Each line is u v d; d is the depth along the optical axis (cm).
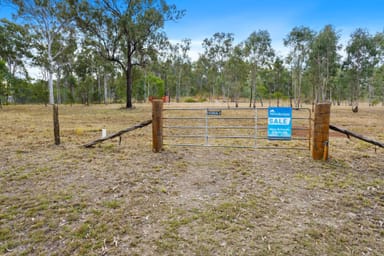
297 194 337
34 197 322
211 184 376
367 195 333
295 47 2738
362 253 212
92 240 229
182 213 282
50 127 1003
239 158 529
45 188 354
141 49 2148
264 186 366
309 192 344
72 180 388
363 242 228
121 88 4375
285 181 386
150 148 620
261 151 593
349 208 296
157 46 2153
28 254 210
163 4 1939
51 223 258
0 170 434
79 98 4022
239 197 327
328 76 2858
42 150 587
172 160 510
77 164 474
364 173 424
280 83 3888
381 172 429
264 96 4025
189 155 555
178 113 1780
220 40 3219
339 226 255
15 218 268
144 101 4528
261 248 217
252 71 2664
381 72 3136
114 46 2075
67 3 1770
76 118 1431
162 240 229
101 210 288
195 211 287
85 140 720
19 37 2748
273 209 292
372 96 4184
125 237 234
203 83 6259
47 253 211
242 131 929
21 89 3256
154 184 373
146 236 236
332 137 774
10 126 1021
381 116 1634
